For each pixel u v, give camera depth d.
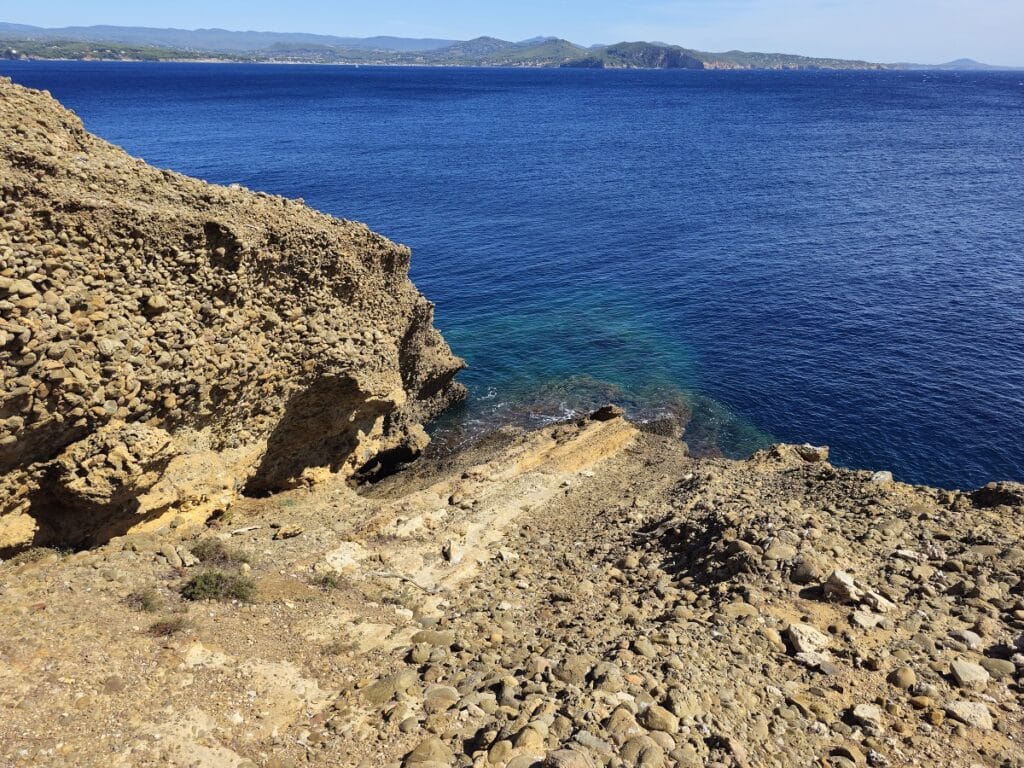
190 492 14.90
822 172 87.31
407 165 85.75
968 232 57.19
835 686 8.58
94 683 8.56
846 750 7.46
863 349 36.19
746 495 16.44
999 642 9.30
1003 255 50.72
